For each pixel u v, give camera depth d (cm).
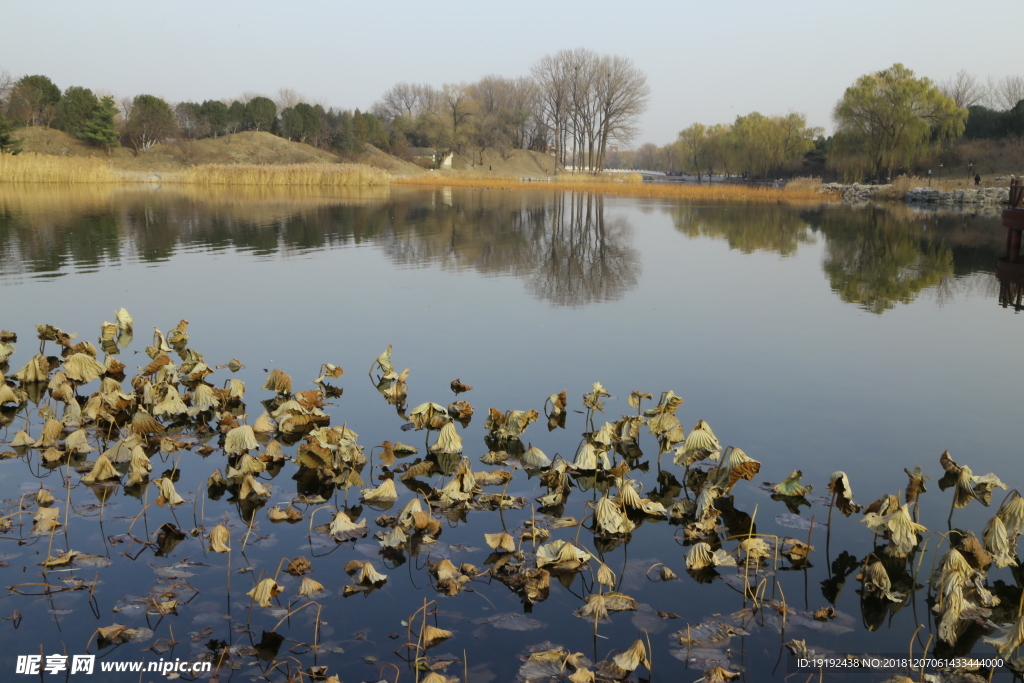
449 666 285
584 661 290
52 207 2284
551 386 639
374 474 466
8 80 5438
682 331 857
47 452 479
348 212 2530
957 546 385
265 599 322
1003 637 312
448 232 1975
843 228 2322
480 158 8306
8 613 315
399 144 7706
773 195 4659
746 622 320
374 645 298
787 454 498
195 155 5666
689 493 455
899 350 776
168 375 605
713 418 563
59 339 708
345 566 357
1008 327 896
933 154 5688
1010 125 5778
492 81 8888
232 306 952
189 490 439
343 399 603
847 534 399
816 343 805
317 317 898
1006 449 508
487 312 948
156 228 1867
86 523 395
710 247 1764
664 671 286
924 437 529
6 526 386
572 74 8050
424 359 717
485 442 523
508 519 414
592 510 429
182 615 315
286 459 491
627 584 350
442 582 343
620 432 541
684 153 9144
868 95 5056
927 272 1372
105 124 5159
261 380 647
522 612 324
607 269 1363
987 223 2533
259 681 274
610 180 6706
